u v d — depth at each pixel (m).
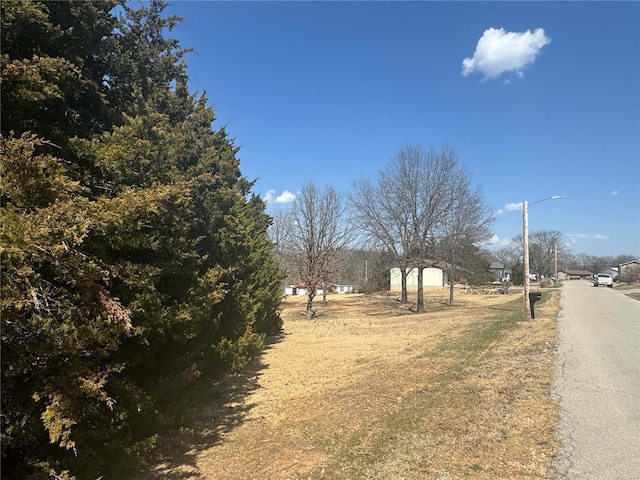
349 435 5.81
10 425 3.45
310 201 28.97
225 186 11.38
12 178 3.15
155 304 4.99
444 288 66.12
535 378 8.30
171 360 6.54
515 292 53.38
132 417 5.24
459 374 9.01
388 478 4.38
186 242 6.71
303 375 10.38
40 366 3.54
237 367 10.73
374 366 10.71
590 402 6.71
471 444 5.16
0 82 3.64
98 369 4.06
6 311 2.98
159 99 9.09
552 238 117.69
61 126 5.02
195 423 6.98
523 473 4.33
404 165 30.12
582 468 4.41
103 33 6.20
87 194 4.75
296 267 29.00
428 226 29.94
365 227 31.34
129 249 5.02
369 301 41.78
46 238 3.06
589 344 12.12
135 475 5.00
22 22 4.06
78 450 4.19
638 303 28.12
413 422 6.12
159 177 6.22
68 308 3.49
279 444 5.75
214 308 9.64
